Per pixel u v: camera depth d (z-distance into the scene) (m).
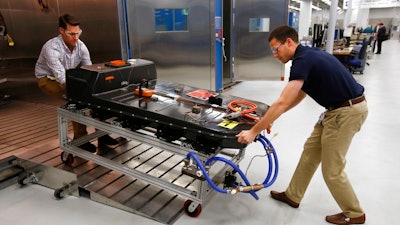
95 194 2.23
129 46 4.13
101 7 3.77
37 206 2.19
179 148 1.91
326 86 1.73
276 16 5.57
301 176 2.10
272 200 2.28
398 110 4.58
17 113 3.95
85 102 2.18
